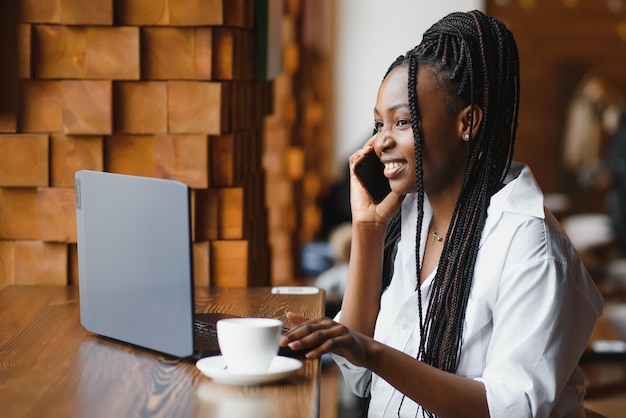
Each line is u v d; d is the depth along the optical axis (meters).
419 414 2.01
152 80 2.64
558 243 1.90
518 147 9.34
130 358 1.76
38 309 2.24
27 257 2.67
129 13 2.61
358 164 2.19
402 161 1.98
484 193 1.98
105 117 2.62
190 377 1.64
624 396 3.58
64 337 1.93
